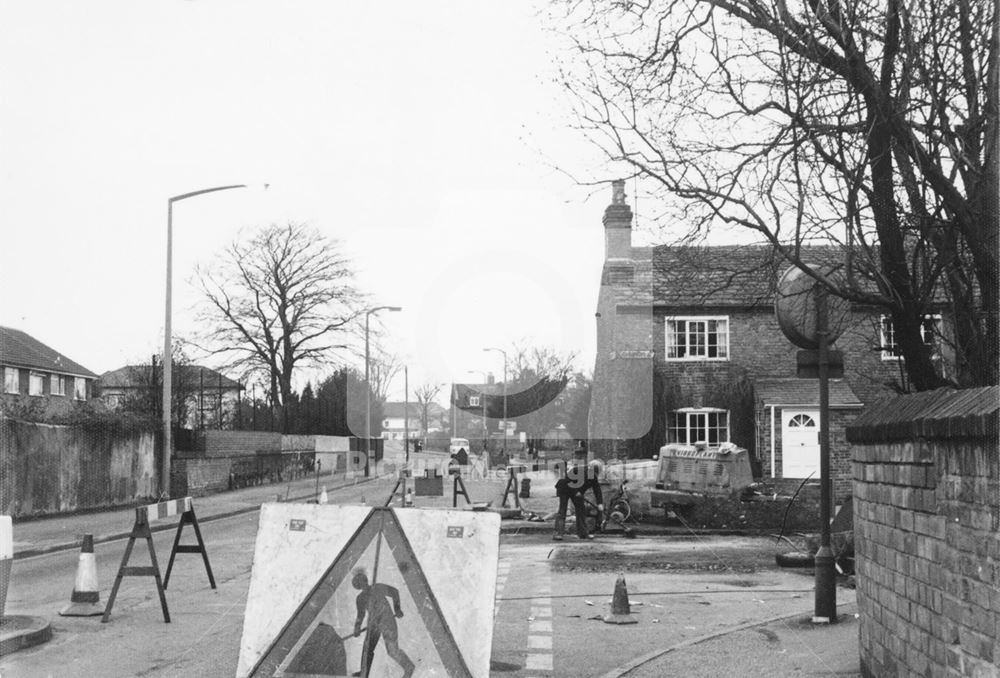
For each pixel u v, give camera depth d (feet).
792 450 107.34
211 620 36.52
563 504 64.44
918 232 30.55
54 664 29.35
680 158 31.60
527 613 38.68
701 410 109.40
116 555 61.05
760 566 53.83
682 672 27.63
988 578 17.30
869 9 28.12
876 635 24.68
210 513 94.48
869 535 25.41
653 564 54.29
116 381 231.91
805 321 35.78
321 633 22.58
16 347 198.90
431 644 22.20
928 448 20.40
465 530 22.65
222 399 157.28
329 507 23.17
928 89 27.66
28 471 88.79
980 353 28.86
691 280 37.29
